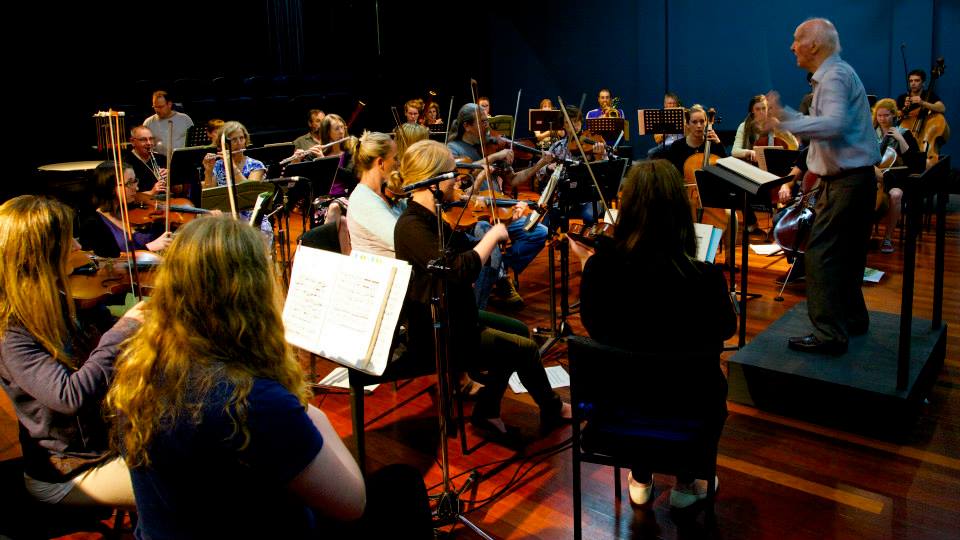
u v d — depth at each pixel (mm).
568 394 3428
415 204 2750
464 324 2717
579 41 10852
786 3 9117
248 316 1282
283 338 1359
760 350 3363
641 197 2016
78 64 9812
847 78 3016
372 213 3121
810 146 3219
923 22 8289
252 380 1238
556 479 2746
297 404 1252
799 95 9266
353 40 12039
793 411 3127
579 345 2023
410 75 11742
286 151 5645
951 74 8266
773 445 2910
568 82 11094
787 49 9234
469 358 2785
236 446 1194
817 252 3230
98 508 1902
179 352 1247
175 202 4969
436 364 2504
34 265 1791
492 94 11875
